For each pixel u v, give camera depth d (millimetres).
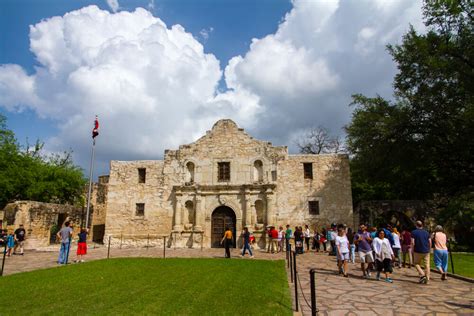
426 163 24375
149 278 11109
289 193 24500
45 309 7523
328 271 13234
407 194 29750
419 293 9359
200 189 25453
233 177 25531
